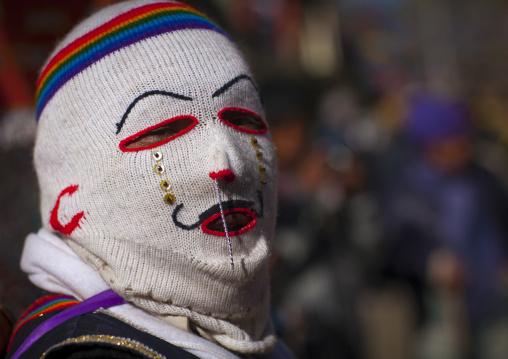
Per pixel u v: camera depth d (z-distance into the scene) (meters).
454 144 3.86
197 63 1.36
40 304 1.36
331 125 4.82
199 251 1.32
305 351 2.58
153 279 1.30
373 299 3.92
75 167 1.34
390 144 4.34
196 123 1.34
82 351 1.16
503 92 7.07
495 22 7.30
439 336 3.81
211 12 2.64
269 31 4.39
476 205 3.86
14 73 2.08
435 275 3.81
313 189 3.05
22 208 2.02
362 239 3.20
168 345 1.23
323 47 4.91
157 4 1.44
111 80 1.33
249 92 1.43
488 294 3.79
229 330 1.34
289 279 2.73
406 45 7.25
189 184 1.30
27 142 2.06
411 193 3.93
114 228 1.30
